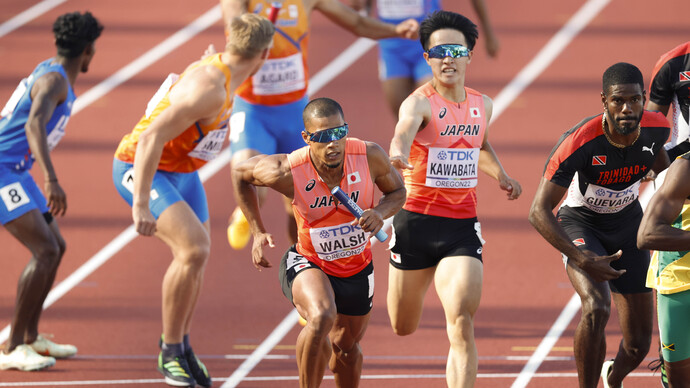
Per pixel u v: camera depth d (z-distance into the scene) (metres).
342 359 18.16
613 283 18.28
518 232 31.02
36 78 20.92
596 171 17.16
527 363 21.75
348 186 16.64
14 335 21.55
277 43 24.98
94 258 29.23
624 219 18.22
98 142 39.03
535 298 26.08
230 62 19.83
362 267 17.45
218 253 29.64
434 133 18.56
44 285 21.38
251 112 25.45
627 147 16.91
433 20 18.72
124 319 24.84
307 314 16.55
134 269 28.45
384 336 23.66
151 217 18.98
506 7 51.88
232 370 21.56
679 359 16.25
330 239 16.94
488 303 25.73
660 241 14.78
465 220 18.80
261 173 16.88
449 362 17.33
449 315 17.53
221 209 33.00
